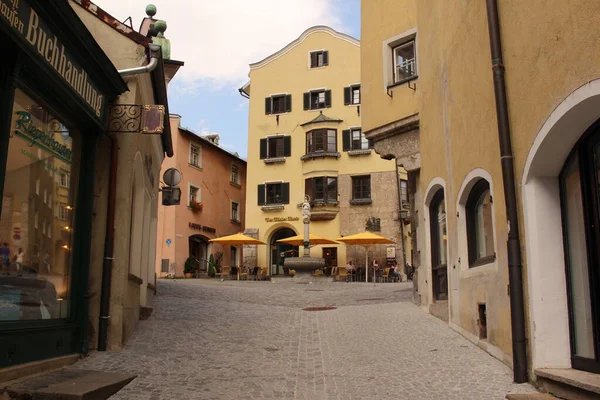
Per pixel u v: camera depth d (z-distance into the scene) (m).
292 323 11.67
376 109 14.88
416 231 14.27
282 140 41.09
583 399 5.22
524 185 6.61
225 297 16.80
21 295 6.33
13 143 6.11
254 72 42.53
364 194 38.72
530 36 6.38
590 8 4.98
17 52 5.55
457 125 9.84
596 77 4.90
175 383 6.73
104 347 8.09
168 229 37.69
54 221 7.25
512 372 6.89
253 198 41.12
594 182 5.77
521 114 6.71
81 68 7.09
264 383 6.94
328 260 38.59
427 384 6.63
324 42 41.28
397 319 11.55
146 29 14.52
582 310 6.04
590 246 5.79
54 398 5.43
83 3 9.00
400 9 14.64
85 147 8.11
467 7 8.97
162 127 8.31
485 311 8.42
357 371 7.51
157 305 13.25
